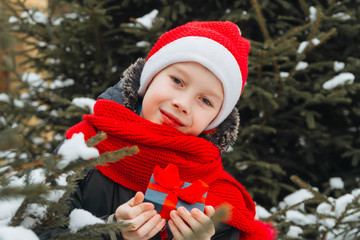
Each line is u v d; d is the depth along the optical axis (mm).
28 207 792
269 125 2611
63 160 752
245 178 2471
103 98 1334
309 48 2189
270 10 2645
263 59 2211
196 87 1177
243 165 2357
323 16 2254
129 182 1182
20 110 2275
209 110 1215
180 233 966
